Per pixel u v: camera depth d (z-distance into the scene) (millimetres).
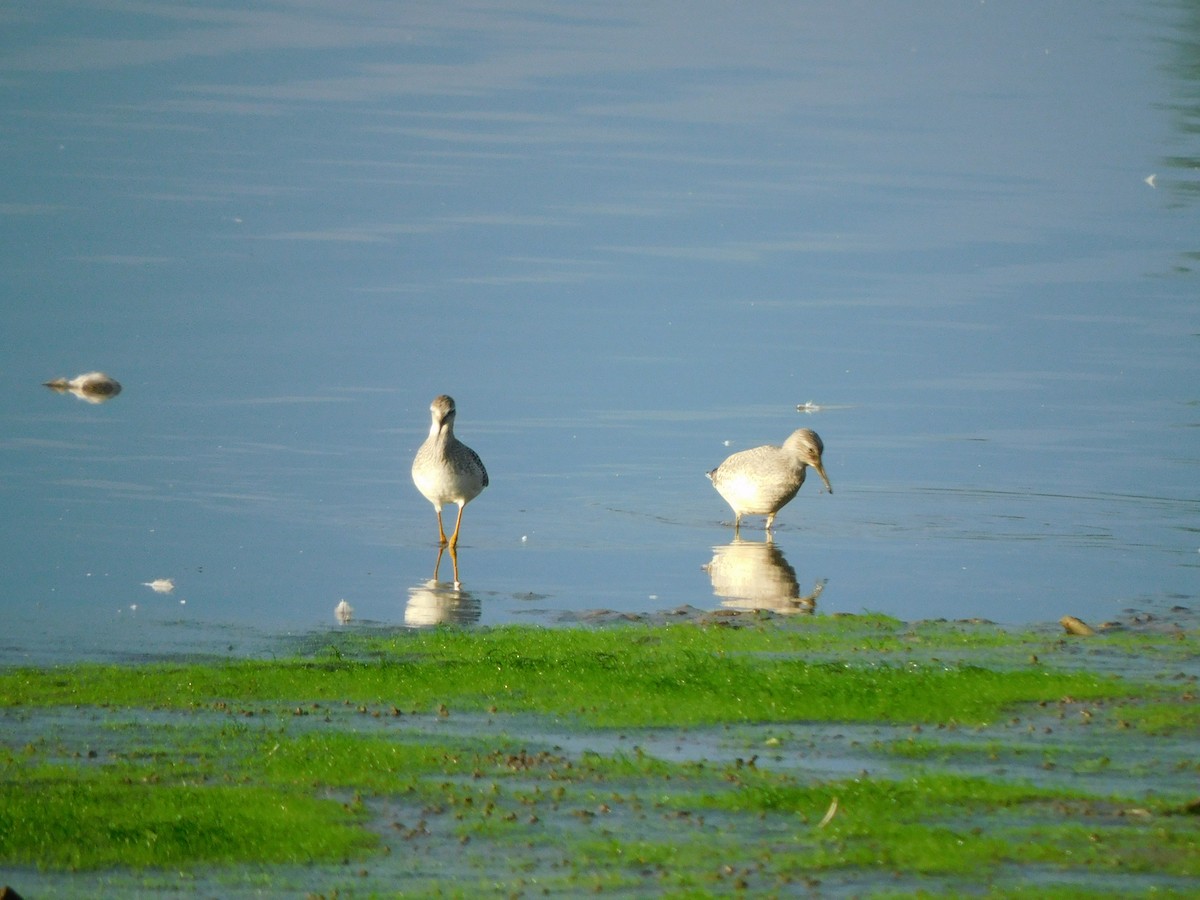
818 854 10125
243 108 57125
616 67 67125
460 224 43500
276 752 12367
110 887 9859
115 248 39438
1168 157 55125
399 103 59062
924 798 11172
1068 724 13258
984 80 68188
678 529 23188
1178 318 36375
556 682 14602
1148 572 20734
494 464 26453
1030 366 32625
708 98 62844
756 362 32750
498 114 58250
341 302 36062
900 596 19641
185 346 32438
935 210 47219
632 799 11344
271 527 22609
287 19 72375
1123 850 10156
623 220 44688
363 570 20719
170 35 68062
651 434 28219
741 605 19281
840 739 12930
